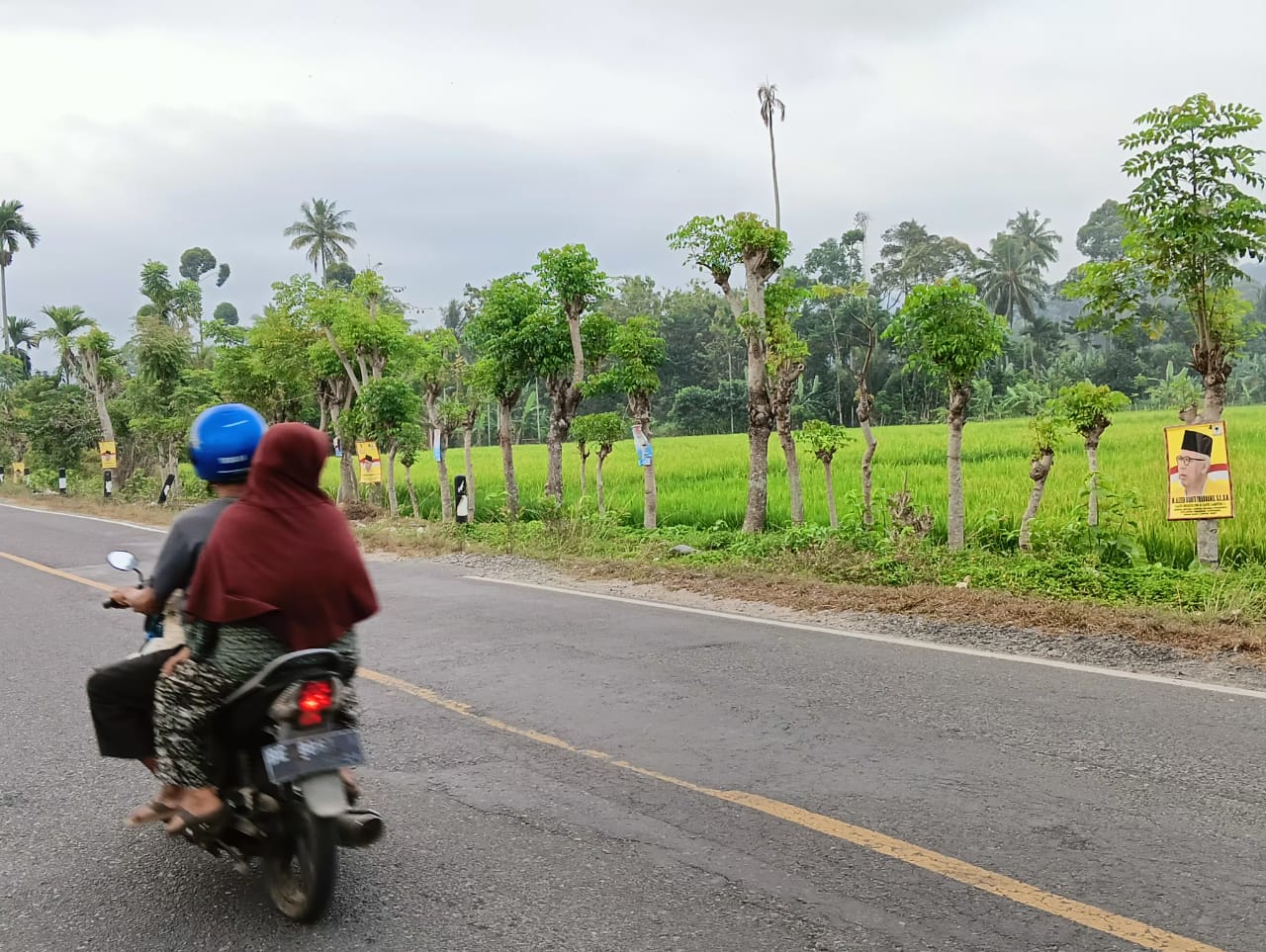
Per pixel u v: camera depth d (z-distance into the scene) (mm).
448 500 21219
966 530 14383
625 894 3764
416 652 7969
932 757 5172
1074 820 4336
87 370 35031
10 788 5137
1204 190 10289
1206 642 7461
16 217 67562
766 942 3377
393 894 3822
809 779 4910
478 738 5691
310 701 3455
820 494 18875
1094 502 12391
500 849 4195
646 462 17062
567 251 17406
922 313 12227
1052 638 7891
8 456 46031
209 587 3543
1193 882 3738
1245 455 18469
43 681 7383
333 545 3680
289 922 3650
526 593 11062
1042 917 3498
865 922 3492
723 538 14648
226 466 3844
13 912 3779
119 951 3484
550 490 18219
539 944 3412
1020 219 73625
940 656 7430
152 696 3992
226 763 3709
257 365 25141
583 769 5145
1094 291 11180
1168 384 40188
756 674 7008
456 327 78938
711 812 4535
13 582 12492
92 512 25656
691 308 73812
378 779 5062
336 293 22234
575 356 17625
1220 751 5156
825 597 9875
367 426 21594
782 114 50625
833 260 78562
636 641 8273
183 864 4203
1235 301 10523
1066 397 12414
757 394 15148
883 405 57500
